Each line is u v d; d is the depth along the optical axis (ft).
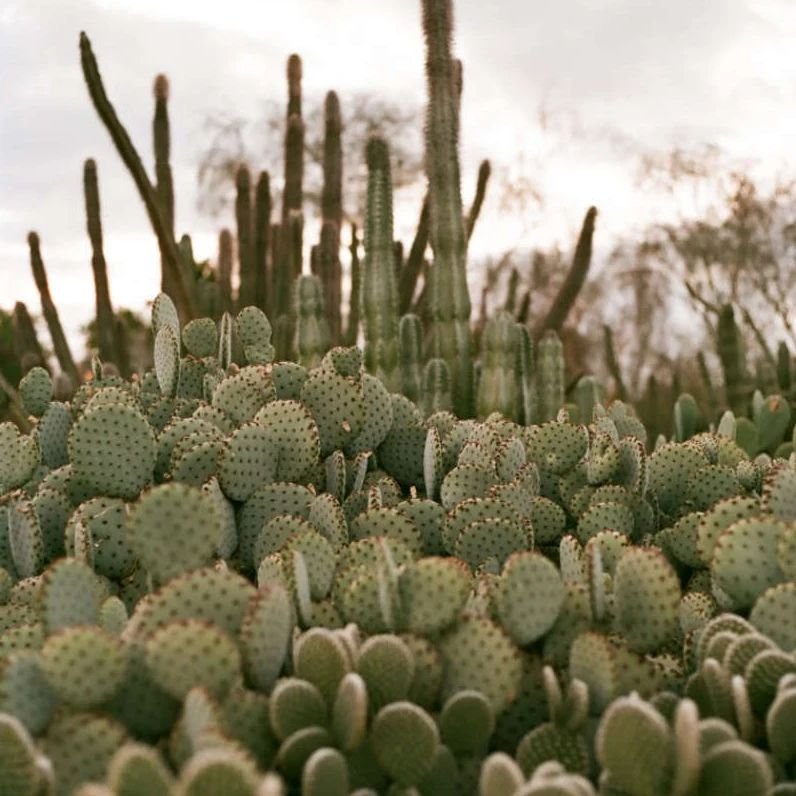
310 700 5.83
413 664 5.99
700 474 10.67
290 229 24.40
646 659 6.60
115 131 19.16
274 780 4.14
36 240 27.22
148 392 12.93
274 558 7.55
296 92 24.99
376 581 6.88
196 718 5.28
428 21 16.98
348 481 10.74
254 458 9.30
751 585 7.55
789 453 15.55
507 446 10.55
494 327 16.21
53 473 10.07
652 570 6.84
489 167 24.17
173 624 5.66
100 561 8.88
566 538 8.39
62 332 27.35
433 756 5.54
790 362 25.98
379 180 17.46
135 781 4.46
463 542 8.75
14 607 7.77
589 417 20.67
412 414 11.93
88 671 5.62
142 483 9.46
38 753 5.13
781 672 5.90
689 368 44.32
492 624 6.31
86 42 18.90
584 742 5.98
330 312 23.72
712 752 5.25
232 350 13.78
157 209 19.60
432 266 17.51
